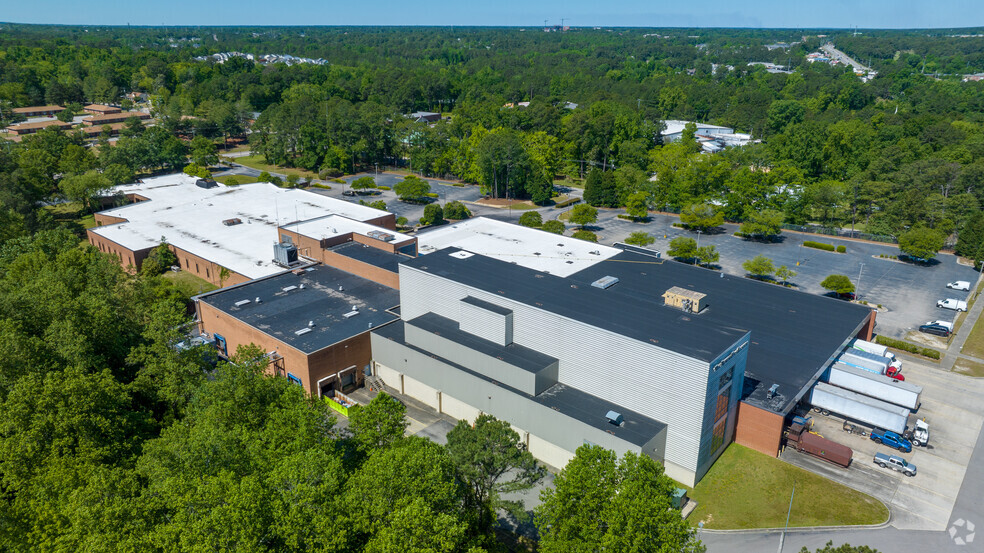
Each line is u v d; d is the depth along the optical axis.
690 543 38.34
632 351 59.19
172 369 62.06
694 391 55.41
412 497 38.47
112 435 53.88
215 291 87.38
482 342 69.00
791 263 117.69
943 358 83.12
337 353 73.12
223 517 35.41
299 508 37.09
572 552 39.03
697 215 134.38
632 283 84.69
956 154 159.38
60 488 44.69
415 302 78.94
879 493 57.12
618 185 157.75
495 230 113.44
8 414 50.00
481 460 45.69
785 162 183.12
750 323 76.06
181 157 194.25
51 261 91.81
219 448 43.59
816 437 62.53
